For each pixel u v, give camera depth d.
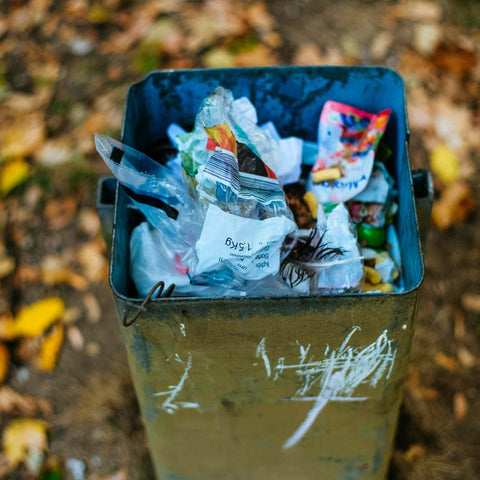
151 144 1.37
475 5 2.82
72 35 2.76
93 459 1.76
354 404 1.19
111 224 1.30
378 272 1.18
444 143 2.39
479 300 2.04
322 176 1.23
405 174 1.16
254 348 1.04
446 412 1.82
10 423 1.82
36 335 1.99
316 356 1.06
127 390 1.88
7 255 2.15
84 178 2.33
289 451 1.36
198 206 1.07
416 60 2.64
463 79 2.60
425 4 2.81
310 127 1.39
